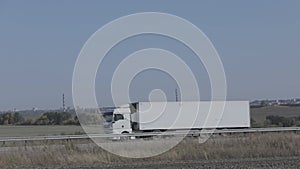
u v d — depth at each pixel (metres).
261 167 22.80
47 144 31.31
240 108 48.84
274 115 63.81
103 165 24.45
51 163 25.19
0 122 78.06
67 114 73.19
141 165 24.16
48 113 75.56
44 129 62.09
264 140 30.03
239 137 32.97
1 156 25.42
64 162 25.25
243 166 23.22
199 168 22.61
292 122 58.59
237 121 48.66
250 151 27.75
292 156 27.75
